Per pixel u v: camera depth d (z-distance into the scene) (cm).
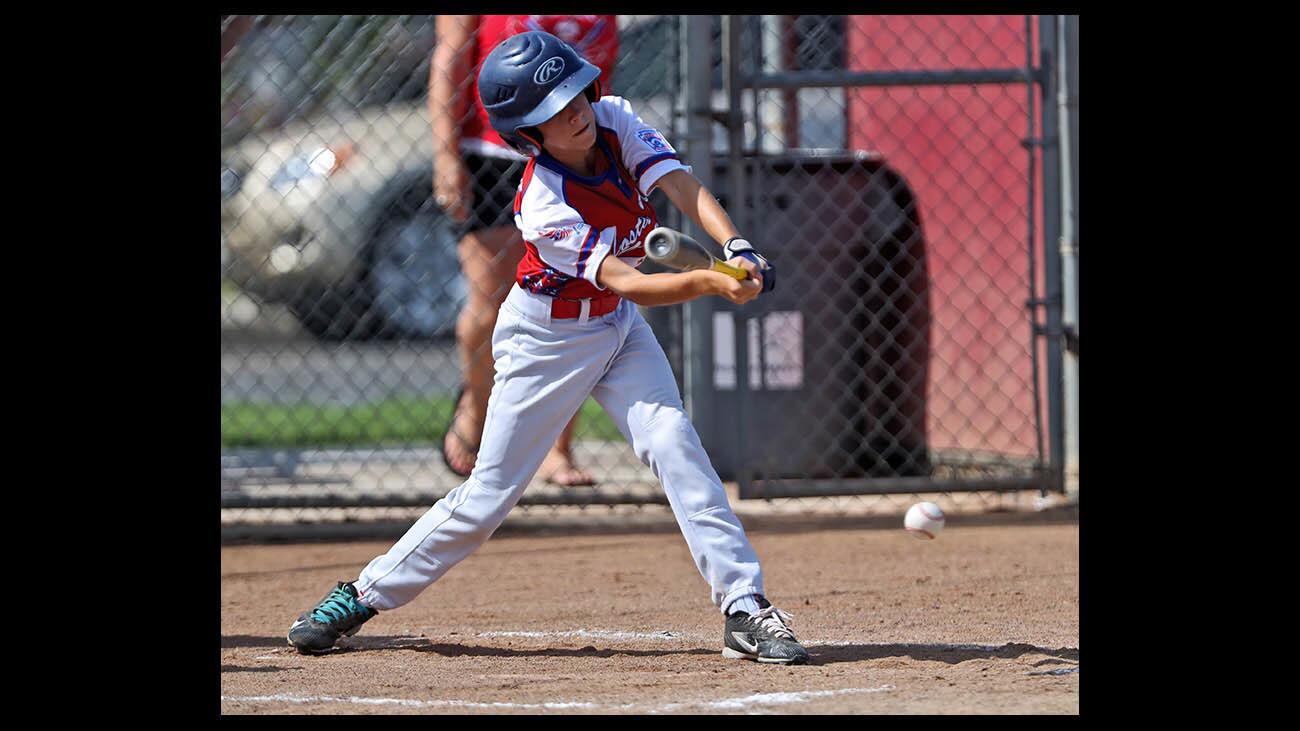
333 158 3400
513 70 1183
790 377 2459
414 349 3625
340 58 2644
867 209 2453
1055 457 2314
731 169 2278
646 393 1292
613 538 2120
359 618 1348
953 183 2755
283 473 2636
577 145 1209
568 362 1280
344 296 3556
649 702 1077
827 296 2458
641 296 1180
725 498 1281
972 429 2642
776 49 2723
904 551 1948
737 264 1150
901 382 2425
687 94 2281
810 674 1192
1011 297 2600
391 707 1077
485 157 2272
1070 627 1426
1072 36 2448
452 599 1669
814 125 2931
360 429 2897
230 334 3650
